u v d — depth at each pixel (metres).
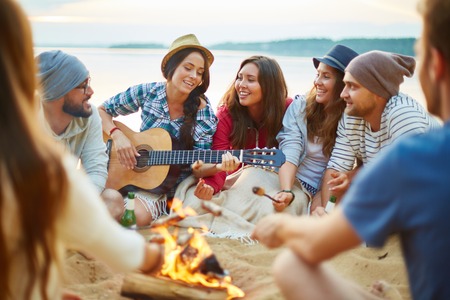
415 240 1.98
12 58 1.86
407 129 3.98
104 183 4.07
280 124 4.70
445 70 2.04
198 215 4.32
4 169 1.80
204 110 4.67
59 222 1.98
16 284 1.96
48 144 1.88
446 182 1.88
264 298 3.17
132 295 3.01
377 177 1.96
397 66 4.05
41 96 3.75
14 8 1.87
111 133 4.58
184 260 2.96
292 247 2.21
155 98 4.69
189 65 4.52
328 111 4.46
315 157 4.62
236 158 4.31
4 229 1.86
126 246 2.13
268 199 4.39
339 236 2.05
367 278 3.54
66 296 2.42
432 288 2.00
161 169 4.48
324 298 2.20
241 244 4.01
